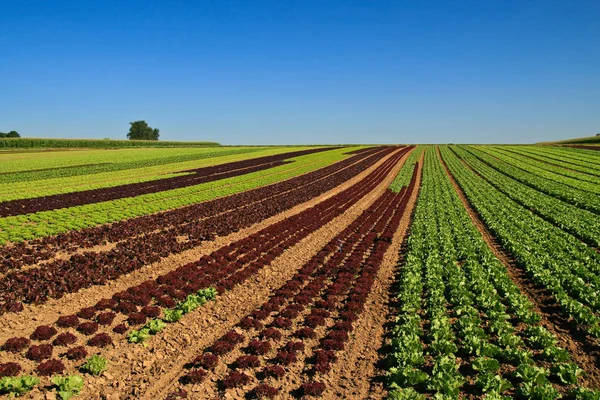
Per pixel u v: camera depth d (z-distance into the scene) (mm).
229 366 12672
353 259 23609
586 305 17109
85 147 134625
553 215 35906
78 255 22953
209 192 49094
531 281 20328
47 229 28906
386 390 11531
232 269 21625
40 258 22922
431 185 58312
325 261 24281
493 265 22047
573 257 23672
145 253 23953
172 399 10734
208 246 26688
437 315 15656
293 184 59562
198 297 17391
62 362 12336
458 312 16016
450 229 31938
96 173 67000
